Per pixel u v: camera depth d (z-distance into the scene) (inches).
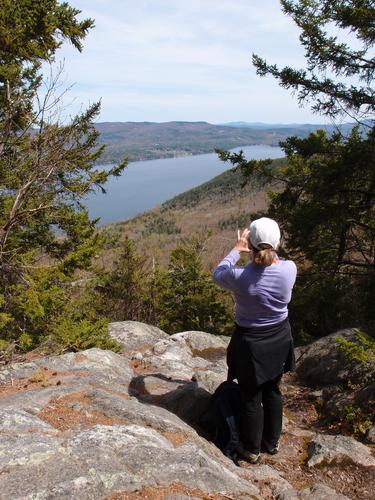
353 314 431.8
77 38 311.6
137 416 137.3
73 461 106.2
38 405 140.8
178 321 679.1
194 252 689.6
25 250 313.4
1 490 93.8
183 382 195.8
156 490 102.6
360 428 168.7
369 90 408.8
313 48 409.7
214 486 110.6
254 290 128.0
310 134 460.8
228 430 143.5
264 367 131.3
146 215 6254.9
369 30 392.2
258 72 430.3
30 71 286.8
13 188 252.4
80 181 301.3
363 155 391.2
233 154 487.2
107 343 260.1
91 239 354.6
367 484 137.0
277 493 123.7
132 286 609.0
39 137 217.8
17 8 272.2
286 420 185.2
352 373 206.8
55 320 264.8
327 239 466.9
